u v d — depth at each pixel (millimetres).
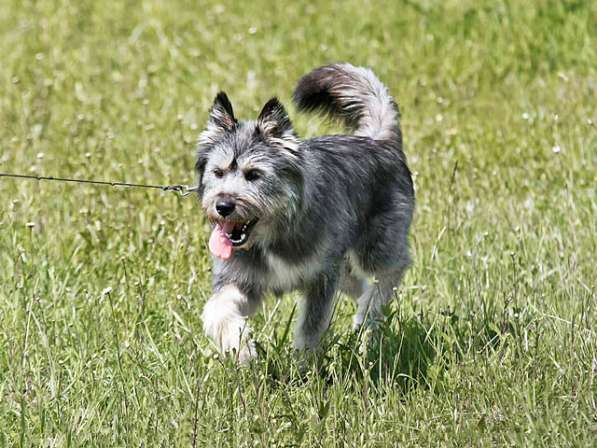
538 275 11477
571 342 9547
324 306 10391
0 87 19875
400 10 22688
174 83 19688
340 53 20781
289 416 8594
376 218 11484
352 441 8438
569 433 8320
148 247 12352
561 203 13656
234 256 10109
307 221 10188
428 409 8977
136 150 15766
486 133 16500
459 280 11320
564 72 19406
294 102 12812
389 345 10117
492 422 8633
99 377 9391
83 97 19125
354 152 11289
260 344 9969
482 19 21562
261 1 24297
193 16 23578
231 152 10023
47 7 25047
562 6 21312
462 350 9930
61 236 12758
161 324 10781
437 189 14234
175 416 8703
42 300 10930
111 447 8438
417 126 16969
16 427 8742
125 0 25219
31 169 14789
